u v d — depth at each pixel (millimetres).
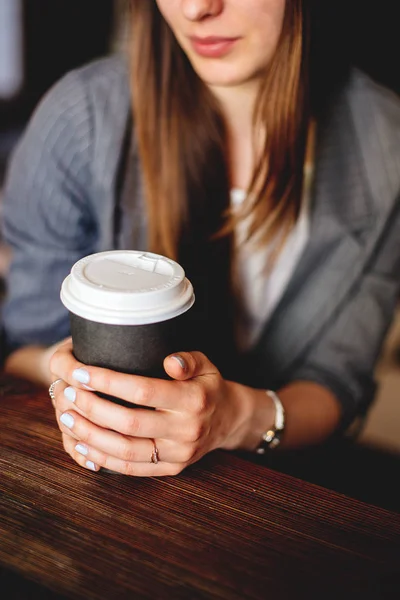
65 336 1014
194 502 608
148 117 942
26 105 2527
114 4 2547
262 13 782
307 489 635
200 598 525
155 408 619
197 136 941
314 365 967
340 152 988
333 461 1019
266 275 997
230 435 709
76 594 521
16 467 628
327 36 938
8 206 1041
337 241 986
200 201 959
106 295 566
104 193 1007
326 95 982
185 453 625
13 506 586
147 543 564
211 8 762
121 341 584
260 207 938
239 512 602
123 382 590
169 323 593
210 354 1003
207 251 968
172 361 606
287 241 990
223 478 640
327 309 991
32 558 542
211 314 984
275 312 1012
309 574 551
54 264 1022
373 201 986
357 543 583
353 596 538
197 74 905
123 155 995
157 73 924
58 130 991
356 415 970
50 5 2438
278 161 910
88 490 611
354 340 974
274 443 785
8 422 688
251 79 875
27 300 1014
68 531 567
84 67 1033
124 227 1021
